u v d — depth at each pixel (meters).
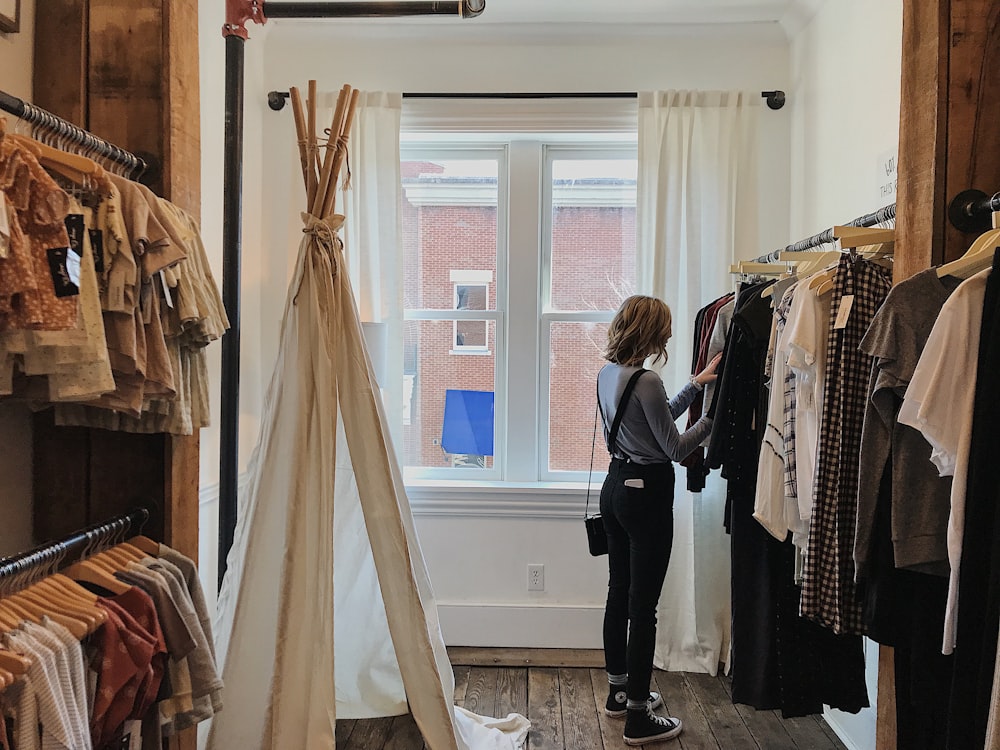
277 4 2.04
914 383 1.20
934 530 1.26
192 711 1.39
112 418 1.42
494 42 2.94
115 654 1.16
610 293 3.13
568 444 3.15
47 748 1.01
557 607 2.98
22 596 1.17
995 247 1.21
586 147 3.10
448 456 3.19
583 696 2.59
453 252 3.16
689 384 2.32
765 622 1.97
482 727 2.28
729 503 2.11
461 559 3.01
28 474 1.55
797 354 1.63
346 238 2.80
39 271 1.01
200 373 1.52
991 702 1.00
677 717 2.45
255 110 2.87
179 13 1.56
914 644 1.34
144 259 1.23
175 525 1.57
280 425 1.97
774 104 2.88
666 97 2.81
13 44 1.47
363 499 1.97
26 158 1.01
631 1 2.72
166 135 1.53
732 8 2.78
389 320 2.86
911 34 1.50
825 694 1.91
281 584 1.85
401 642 1.97
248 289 2.83
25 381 1.21
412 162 3.14
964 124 1.41
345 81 2.96
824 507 1.56
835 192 2.49
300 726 1.83
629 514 2.18
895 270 1.56
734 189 2.81
